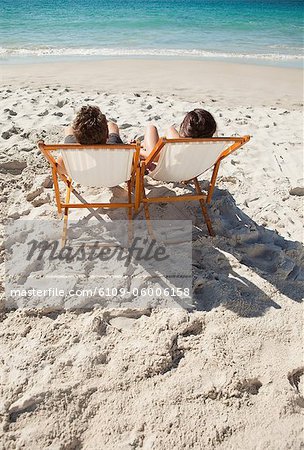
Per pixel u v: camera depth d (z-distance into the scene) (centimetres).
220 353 273
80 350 270
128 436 230
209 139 313
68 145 299
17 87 865
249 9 2295
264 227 399
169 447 226
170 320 291
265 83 1010
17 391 244
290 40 1593
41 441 225
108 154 308
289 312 308
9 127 565
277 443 231
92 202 392
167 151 323
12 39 1421
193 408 244
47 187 424
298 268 353
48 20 1753
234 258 348
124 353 270
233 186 470
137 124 630
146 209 354
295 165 542
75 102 735
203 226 379
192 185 430
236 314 301
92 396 247
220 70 1116
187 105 764
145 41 1478
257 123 687
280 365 270
